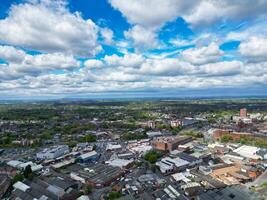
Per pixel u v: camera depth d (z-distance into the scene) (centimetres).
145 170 16612
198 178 14412
